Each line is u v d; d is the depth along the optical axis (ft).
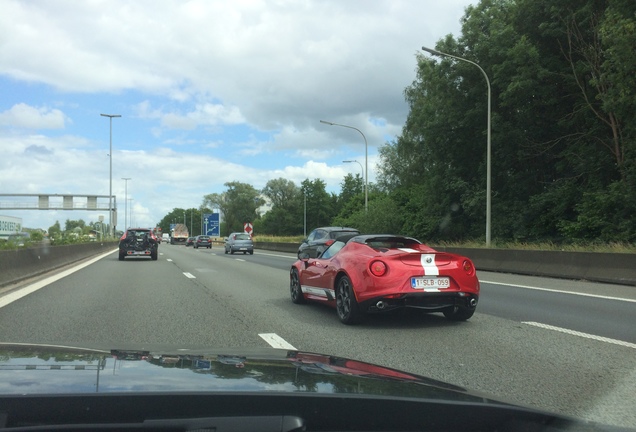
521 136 102.63
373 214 132.36
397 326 25.81
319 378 7.71
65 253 76.33
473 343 21.80
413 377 8.76
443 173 121.90
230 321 27.09
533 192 110.22
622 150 87.56
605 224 85.15
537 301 34.99
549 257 55.21
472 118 111.65
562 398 14.44
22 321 26.63
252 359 9.30
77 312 29.73
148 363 8.20
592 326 25.77
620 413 13.24
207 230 232.53
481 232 114.21
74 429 5.64
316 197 380.99
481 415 6.85
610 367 17.85
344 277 26.32
